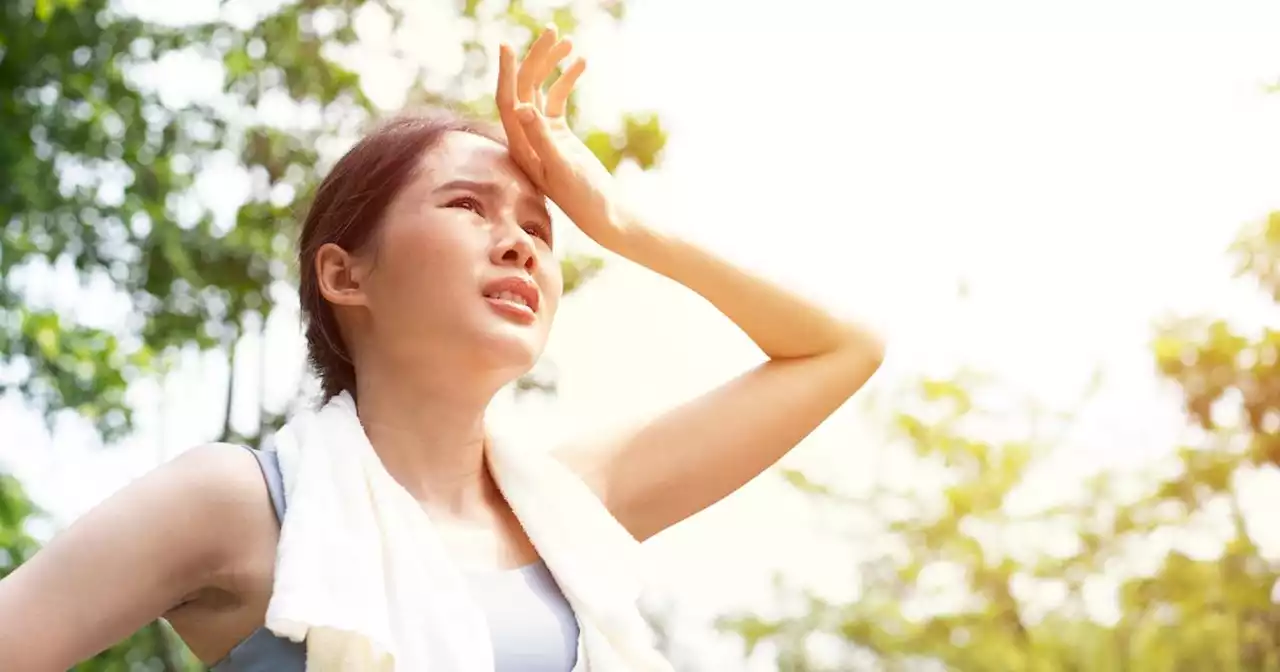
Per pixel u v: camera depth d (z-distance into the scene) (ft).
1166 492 41.70
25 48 25.61
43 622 6.01
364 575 6.24
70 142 25.90
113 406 25.49
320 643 6.17
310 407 7.39
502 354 6.98
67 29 25.85
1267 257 37.04
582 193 7.89
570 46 7.96
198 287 27.84
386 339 7.18
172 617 6.58
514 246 7.16
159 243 26.76
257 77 28.53
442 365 7.05
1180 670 43.19
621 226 7.99
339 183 7.53
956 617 46.34
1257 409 38.73
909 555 47.21
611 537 7.20
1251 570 41.73
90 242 26.37
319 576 6.15
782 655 49.01
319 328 7.62
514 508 7.16
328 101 29.01
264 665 6.35
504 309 7.07
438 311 7.01
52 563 6.15
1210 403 39.04
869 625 47.14
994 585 45.80
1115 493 44.52
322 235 7.51
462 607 6.41
